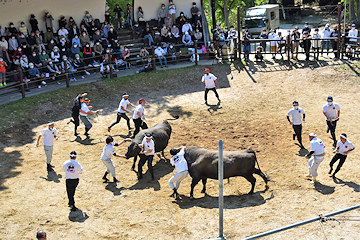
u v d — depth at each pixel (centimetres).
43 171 1255
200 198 1103
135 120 1447
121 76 2136
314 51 2233
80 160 1330
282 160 1299
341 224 923
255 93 1958
